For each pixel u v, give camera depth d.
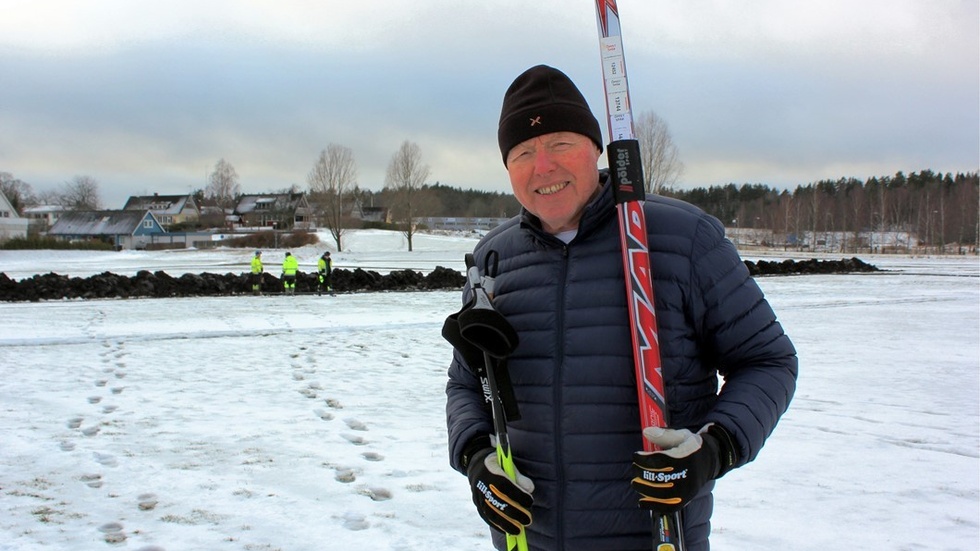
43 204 123.00
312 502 3.99
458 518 3.77
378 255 54.66
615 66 1.53
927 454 4.94
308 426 5.73
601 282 1.59
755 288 1.58
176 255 54.72
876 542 3.45
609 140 1.52
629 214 1.48
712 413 1.45
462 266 38.22
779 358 1.53
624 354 1.55
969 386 7.36
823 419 5.95
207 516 3.78
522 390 1.66
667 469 1.27
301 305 17.81
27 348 10.14
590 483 1.57
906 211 94.62
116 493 4.13
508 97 1.69
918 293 20.19
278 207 92.31
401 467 4.65
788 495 4.12
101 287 20.08
